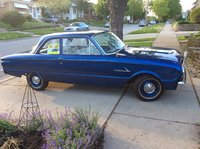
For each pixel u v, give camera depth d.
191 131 4.14
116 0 9.41
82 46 5.87
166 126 4.34
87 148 3.38
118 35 9.65
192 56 9.78
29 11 55.25
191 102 5.34
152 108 5.11
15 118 4.75
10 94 6.36
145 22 59.22
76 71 5.95
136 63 5.34
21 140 3.74
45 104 5.61
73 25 34.16
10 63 6.70
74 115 4.00
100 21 66.50
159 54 5.65
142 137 4.01
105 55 5.63
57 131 3.50
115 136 4.07
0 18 40.56
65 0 53.09
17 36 26.39
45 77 6.39
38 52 6.42
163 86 5.36
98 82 5.82
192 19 28.62
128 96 5.84
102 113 4.96
